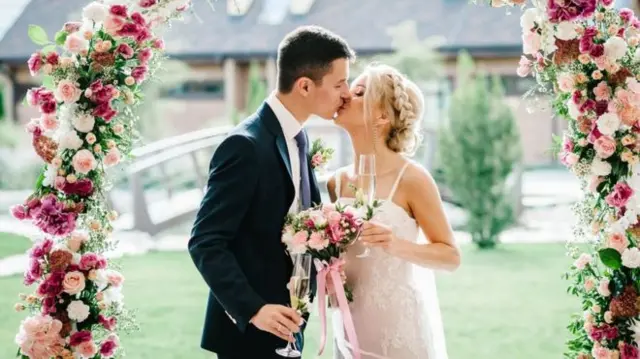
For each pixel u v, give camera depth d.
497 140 9.66
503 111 9.69
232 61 20.98
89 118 3.12
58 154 3.14
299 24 22.42
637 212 3.13
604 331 3.16
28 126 3.16
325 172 3.21
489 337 5.93
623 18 3.19
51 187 3.17
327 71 2.88
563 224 11.31
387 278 3.15
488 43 20.77
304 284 2.82
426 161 12.41
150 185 13.29
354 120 3.17
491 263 8.76
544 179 16.47
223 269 2.71
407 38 17.08
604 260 3.10
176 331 6.02
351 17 22.72
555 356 5.44
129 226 10.34
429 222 3.13
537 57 3.26
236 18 22.34
